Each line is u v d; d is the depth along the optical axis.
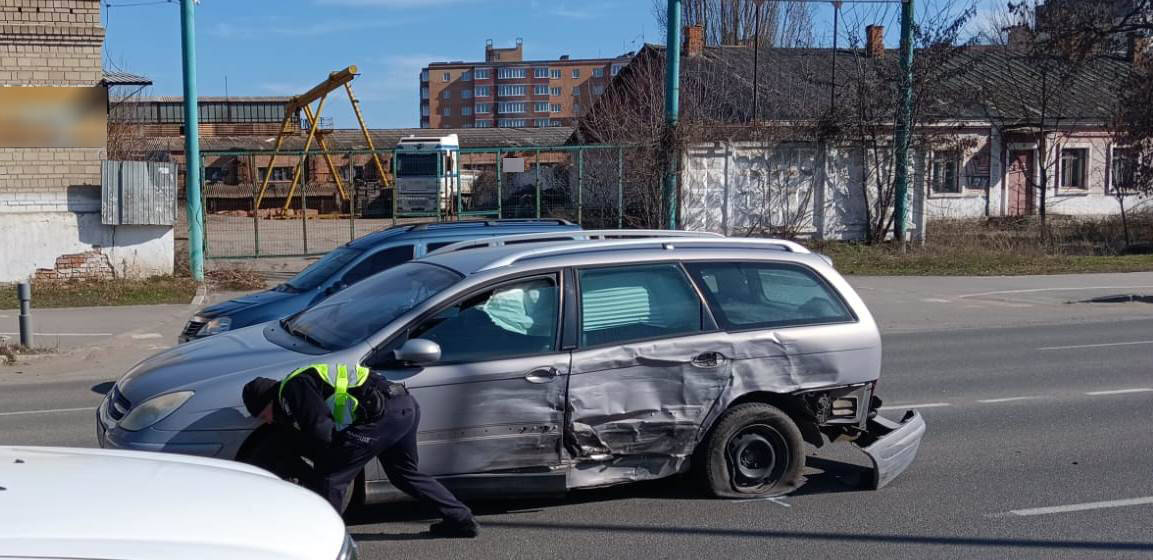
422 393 5.52
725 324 6.29
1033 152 35.06
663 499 6.46
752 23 44.19
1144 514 6.25
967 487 6.83
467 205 36.31
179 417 5.21
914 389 10.44
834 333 6.52
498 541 5.67
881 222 27.05
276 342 5.95
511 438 5.73
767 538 5.77
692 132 25.33
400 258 10.09
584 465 5.95
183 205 40.31
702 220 26.06
